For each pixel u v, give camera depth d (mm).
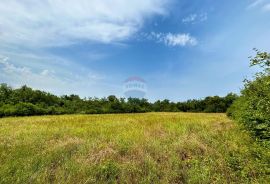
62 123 17766
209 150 8125
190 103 58125
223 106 53375
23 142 9531
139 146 8609
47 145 9031
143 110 51031
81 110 45531
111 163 6902
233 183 5848
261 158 6277
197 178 6043
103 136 10781
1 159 7180
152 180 6262
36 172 6254
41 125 16391
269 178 5473
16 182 5645
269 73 5312
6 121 20125
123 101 53156
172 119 21000
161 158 7672
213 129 12445
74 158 7441
